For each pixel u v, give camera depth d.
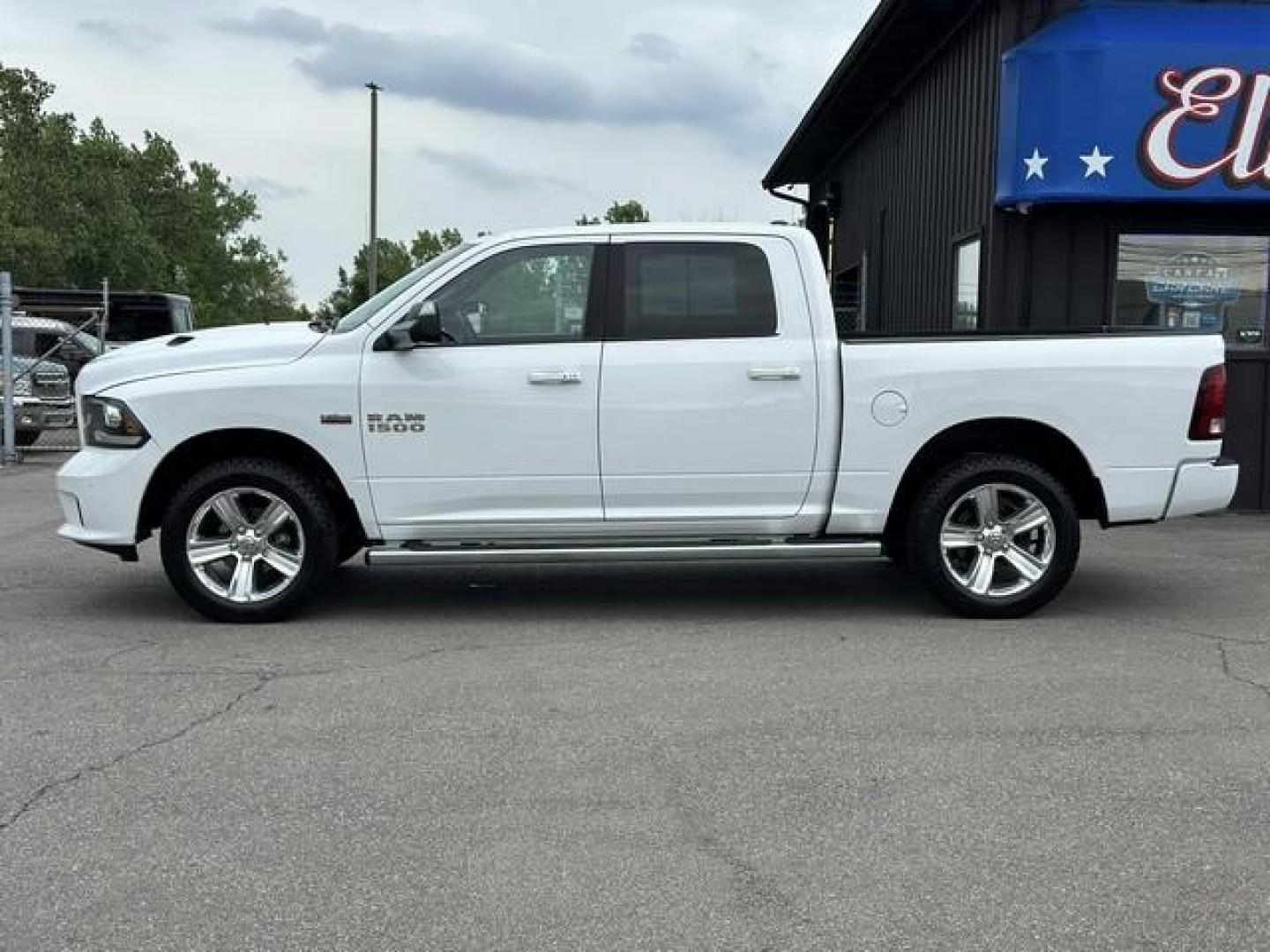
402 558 6.35
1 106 56.72
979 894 3.38
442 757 4.45
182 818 3.91
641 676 5.52
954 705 5.07
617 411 6.38
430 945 3.12
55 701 5.12
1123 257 10.30
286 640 6.20
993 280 10.42
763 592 7.41
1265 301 10.29
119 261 60.59
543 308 6.46
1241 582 7.66
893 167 15.37
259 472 6.36
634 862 3.58
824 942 3.12
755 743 4.60
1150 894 3.38
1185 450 6.54
